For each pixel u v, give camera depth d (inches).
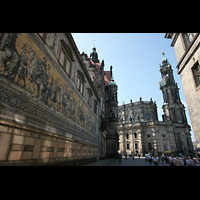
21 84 259.1
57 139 415.5
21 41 263.9
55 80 406.0
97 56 2308.1
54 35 409.4
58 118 417.1
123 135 2746.1
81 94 692.7
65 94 480.4
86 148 768.9
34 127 293.7
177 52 647.8
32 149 293.7
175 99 2773.1
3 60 219.5
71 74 553.9
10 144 235.8
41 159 325.7
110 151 1604.3
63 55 488.1
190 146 2429.9
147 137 2493.8
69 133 504.4
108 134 1663.4
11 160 235.9
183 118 2623.0
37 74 312.7
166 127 2428.6
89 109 863.1
